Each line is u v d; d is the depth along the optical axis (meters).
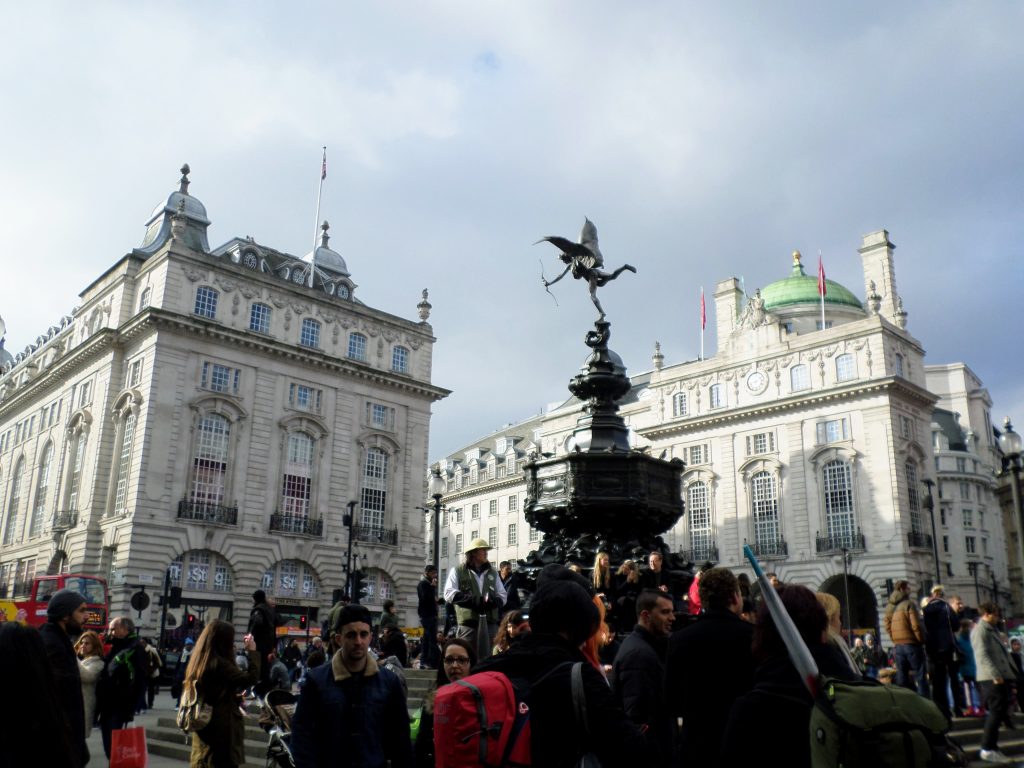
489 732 3.53
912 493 57.53
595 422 15.59
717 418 64.69
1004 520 81.56
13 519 59.84
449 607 16.58
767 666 4.13
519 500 85.31
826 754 3.36
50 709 4.51
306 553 50.56
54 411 57.22
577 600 4.08
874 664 24.64
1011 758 11.28
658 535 15.35
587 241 16.44
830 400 59.47
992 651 11.17
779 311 69.00
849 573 56.00
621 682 5.92
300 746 5.35
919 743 3.21
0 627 4.61
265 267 54.72
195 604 45.84
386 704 5.50
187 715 7.41
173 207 57.50
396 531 55.16
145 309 46.88
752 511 61.97
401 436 57.38
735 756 3.93
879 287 69.88
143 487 45.09
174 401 47.25
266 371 51.38
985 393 93.94
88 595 33.56
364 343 57.31
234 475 48.62
